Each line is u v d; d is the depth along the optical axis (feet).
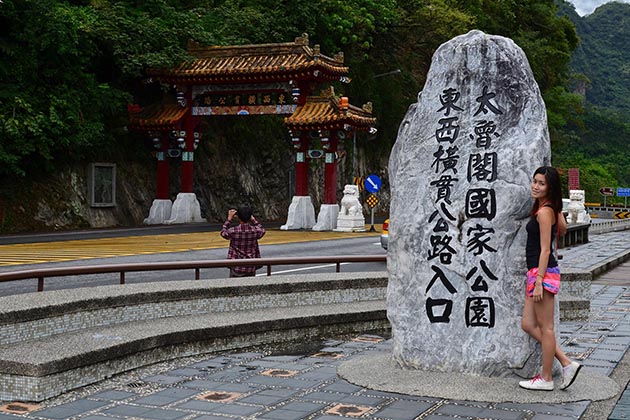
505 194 24.09
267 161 137.18
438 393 22.31
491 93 25.00
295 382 24.25
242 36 126.31
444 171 24.99
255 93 107.14
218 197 126.31
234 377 25.07
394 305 25.34
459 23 159.63
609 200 290.56
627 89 442.50
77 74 99.66
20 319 25.58
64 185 101.19
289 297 36.76
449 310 24.41
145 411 20.76
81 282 45.16
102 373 24.44
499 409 20.94
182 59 105.50
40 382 21.75
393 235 25.58
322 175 151.64
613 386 23.54
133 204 111.14
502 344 23.79
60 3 99.60
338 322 34.27
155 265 35.63
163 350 27.63
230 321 30.86
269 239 85.15
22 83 93.71
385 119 169.58
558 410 20.88
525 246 23.95
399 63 174.29
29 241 76.33
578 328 35.68
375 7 146.00
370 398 22.06
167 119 107.65
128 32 105.81
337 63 106.11
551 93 201.05
